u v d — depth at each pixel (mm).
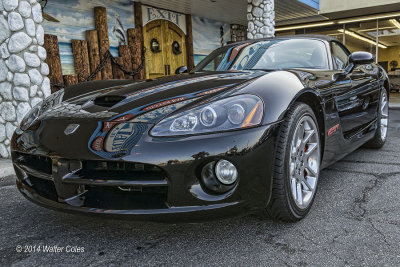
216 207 1593
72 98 2240
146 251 1652
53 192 1861
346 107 2607
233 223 1928
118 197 1704
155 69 8516
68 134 1743
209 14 9680
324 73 2398
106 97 2053
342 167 3057
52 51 5488
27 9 3631
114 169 1663
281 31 13680
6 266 1548
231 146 1564
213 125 1602
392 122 5953
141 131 1624
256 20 7672
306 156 2035
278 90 1817
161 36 8664
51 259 1601
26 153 1871
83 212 1663
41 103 2334
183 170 1555
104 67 6832
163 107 1751
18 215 2162
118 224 1967
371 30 12227
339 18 12242
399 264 1472
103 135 1663
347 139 2674
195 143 1557
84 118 1812
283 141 1721
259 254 1590
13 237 1841
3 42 3605
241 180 1601
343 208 2109
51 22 6219
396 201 2199
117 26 7461
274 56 2801
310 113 2010
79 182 1661
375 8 10625
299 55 2766
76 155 1646
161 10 8602
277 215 1823
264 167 1636
